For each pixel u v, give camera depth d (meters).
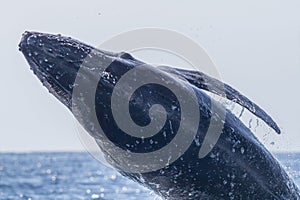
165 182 62.91
